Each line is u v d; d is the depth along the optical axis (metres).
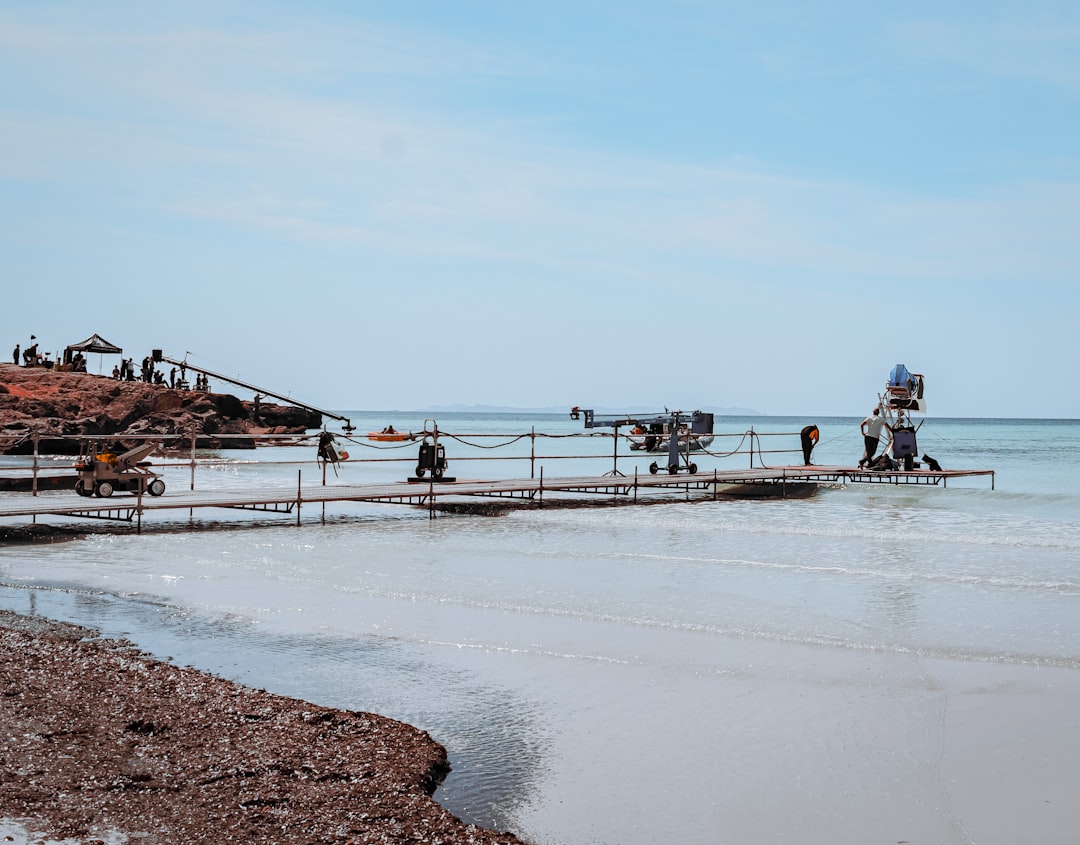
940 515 27.17
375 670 11.08
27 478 30.36
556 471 51.31
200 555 19.12
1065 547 20.73
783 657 11.63
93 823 6.59
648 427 55.16
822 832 6.99
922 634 12.66
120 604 14.58
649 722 9.34
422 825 6.72
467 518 26.53
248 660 11.44
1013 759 8.36
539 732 9.05
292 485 35.25
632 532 23.36
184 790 7.23
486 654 11.79
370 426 159.88
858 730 9.12
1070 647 11.99
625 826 7.06
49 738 8.33
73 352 65.88
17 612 14.01
